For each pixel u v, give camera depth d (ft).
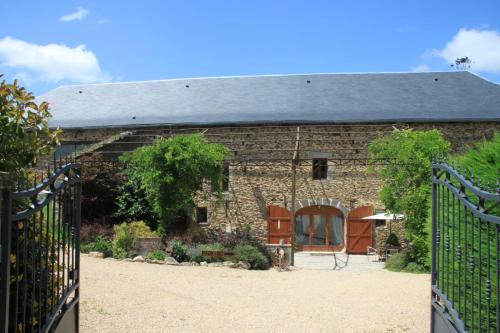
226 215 76.54
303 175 76.18
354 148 75.61
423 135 61.52
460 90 84.33
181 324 27.35
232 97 88.89
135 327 26.04
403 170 59.16
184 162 63.26
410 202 56.13
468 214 17.52
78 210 19.36
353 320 28.40
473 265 14.76
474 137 75.46
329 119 77.41
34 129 16.42
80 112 91.56
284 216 75.56
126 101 93.35
